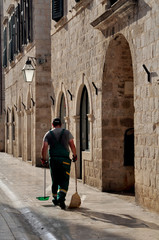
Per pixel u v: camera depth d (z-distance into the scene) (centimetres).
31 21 2641
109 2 1409
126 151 1447
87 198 1273
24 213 1066
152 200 1042
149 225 883
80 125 1775
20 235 823
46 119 2562
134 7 1163
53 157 1091
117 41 1391
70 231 833
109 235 796
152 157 1048
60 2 1978
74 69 1794
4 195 1393
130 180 1449
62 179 1092
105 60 1424
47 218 966
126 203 1175
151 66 1060
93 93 1537
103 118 1440
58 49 2064
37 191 1438
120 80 1443
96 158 1493
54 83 2148
